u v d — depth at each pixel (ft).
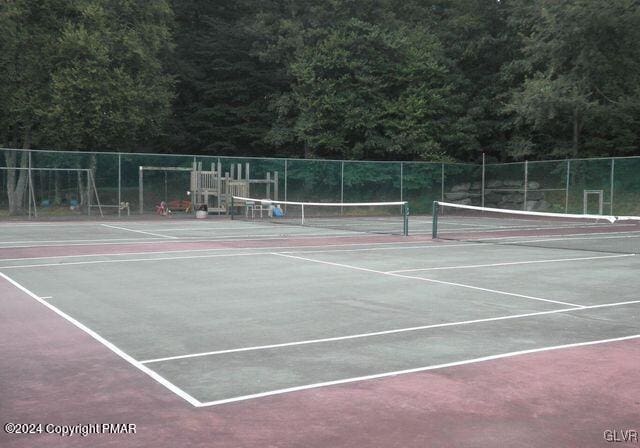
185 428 16.40
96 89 123.85
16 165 116.98
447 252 61.82
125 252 59.88
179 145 174.70
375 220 120.26
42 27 127.54
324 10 157.89
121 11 132.77
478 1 163.63
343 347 24.99
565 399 18.66
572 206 126.00
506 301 35.40
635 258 57.00
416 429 16.33
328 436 15.85
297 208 128.88
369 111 153.48
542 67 149.18
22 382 20.44
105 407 18.07
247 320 30.19
